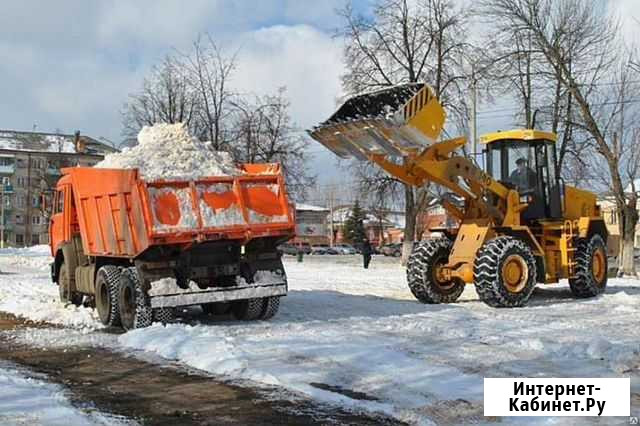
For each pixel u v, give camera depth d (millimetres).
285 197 12125
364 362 8773
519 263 14188
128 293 11797
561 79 25703
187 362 9117
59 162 83625
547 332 10914
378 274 26125
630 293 17172
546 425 6328
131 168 11516
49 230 15961
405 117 12406
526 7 26094
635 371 8281
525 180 15445
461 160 14070
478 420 6477
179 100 33781
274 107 34969
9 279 22750
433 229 15680
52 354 9812
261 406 7004
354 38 32531
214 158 12953
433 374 8133
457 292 15406
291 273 26844
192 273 11859
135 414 6773
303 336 10680
